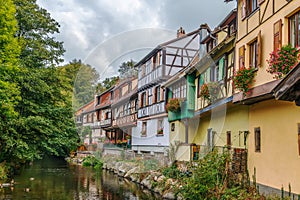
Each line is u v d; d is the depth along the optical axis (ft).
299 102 12.94
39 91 51.72
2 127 46.52
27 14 53.01
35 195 36.70
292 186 23.58
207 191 27.99
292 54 22.03
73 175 55.11
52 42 56.75
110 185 43.78
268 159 27.45
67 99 57.21
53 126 51.52
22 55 52.49
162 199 33.68
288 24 24.44
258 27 28.27
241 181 29.50
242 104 31.42
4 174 47.11
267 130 27.94
